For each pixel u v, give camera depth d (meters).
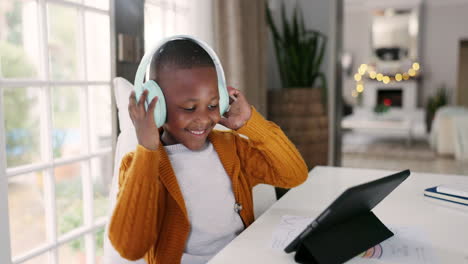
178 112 0.84
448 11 8.38
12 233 3.48
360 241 0.76
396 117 7.47
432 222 0.92
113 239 0.82
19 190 4.80
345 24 9.08
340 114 4.04
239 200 1.02
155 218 0.86
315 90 3.71
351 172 1.47
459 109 5.46
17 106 6.95
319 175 1.42
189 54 0.83
